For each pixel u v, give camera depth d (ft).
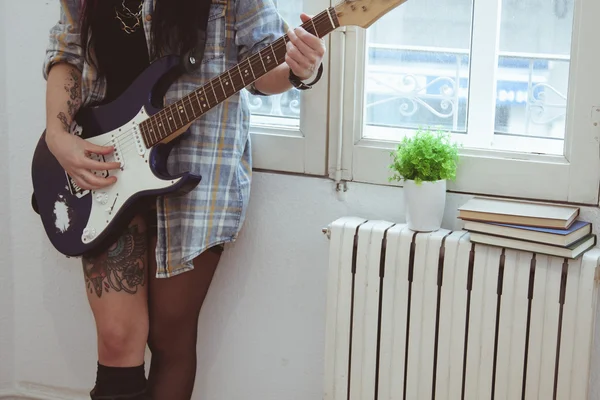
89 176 6.45
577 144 6.32
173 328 7.11
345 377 6.89
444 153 6.48
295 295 7.61
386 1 5.75
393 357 6.70
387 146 6.99
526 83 6.66
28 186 8.34
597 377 6.54
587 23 6.14
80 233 6.66
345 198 7.23
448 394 6.55
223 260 7.79
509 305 6.22
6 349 8.71
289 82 6.56
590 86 6.21
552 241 5.95
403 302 6.59
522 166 6.52
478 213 6.23
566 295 6.05
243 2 6.46
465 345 6.45
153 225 6.88
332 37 6.97
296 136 7.28
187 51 6.27
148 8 6.37
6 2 8.02
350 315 6.79
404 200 6.63
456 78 6.87
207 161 6.58
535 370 6.21
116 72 6.63
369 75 7.11
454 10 6.78
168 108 6.26
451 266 6.37
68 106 6.68
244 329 7.86
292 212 7.47
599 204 6.32
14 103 8.21
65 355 8.59
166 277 6.61
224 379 8.02
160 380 7.24
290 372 7.77
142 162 6.40
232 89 6.15
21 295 8.59
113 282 6.72
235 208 6.84
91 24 6.53
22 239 8.47
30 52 8.04
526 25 6.58
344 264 6.74
